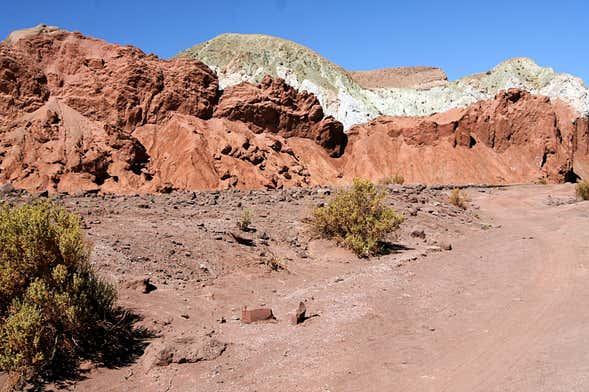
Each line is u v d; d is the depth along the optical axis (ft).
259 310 24.85
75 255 21.33
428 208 73.41
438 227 59.31
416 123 229.25
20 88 159.74
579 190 111.65
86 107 164.55
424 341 22.35
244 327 23.95
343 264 38.86
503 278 34.86
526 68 457.27
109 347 20.31
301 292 30.14
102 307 21.39
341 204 45.27
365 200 45.73
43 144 141.69
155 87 176.24
